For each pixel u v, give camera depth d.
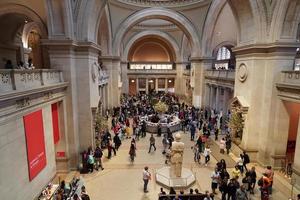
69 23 10.45
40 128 8.35
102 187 9.67
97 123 13.11
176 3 22.12
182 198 7.64
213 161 12.31
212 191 9.23
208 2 20.81
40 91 7.81
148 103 26.33
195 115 19.98
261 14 10.92
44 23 11.27
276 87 10.99
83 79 11.65
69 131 11.25
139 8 22.34
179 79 35.44
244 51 12.17
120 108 23.58
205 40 22.48
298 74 9.58
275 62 10.88
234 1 12.11
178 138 9.67
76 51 11.34
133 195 9.05
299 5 9.98
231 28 20.91
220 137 16.36
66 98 11.01
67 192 8.41
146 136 17.12
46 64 17.19
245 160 10.52
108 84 23.00
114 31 22.92
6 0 10.87
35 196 7.92
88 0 10.99
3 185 6.04
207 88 23.20
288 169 10.55
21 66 12.55
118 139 13.96
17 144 6.76
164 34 33.69
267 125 11.57
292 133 12.89
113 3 20.97
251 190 9.07
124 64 34.50
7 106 6.12
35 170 7.93
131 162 12.27
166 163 11.97
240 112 12.51
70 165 11.43
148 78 38.88
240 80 12.80
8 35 13.40
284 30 10.68
